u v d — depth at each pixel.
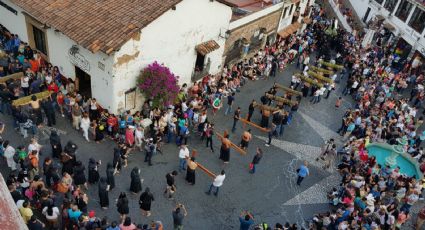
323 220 15.25
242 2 27.00
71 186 14.21
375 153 21.89
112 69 16.67
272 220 16.17
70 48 18.12
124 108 18.56
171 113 18.38
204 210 15.90
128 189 15.95
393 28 35.12
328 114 24.83
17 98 17.98
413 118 24.30
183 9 18.62
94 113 18.14
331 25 33.66
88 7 17.56
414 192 17.05
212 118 21.80
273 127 20.52
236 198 16.86
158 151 18.20
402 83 28.62
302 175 17.83
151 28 17.42
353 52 30.84
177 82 19.83
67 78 19.47
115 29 16.38
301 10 32.81
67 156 14.76
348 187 16.92
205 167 18.17
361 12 40.72
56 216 12.62
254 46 27.97
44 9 17.69
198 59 22.45
